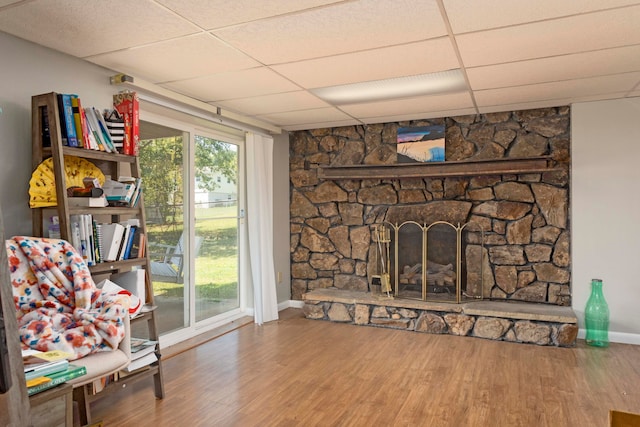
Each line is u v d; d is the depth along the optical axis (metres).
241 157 4.73
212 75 3.13
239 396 2.72
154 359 2.66
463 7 2.09
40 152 2.37
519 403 2.62
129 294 2.44
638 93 3.70
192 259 4.00
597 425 2.35
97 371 1.98
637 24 2.30
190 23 2.25
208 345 3.78
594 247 3.97
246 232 4.80
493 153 4.38
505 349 3.65
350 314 4.52
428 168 4.46
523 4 2.07
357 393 2.77
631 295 3.85
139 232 2.69
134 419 2.41
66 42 2.50
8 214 2.38
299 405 2.59
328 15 2.17
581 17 2.21
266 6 2.07
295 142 5.31
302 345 3.78
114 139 2.64
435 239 4.46
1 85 2.35
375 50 2.66
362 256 4.96
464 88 3.50
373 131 4.90
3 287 1.03
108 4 2.04
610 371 3.14
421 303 4.26
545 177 4.21
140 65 2.90
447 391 2.79
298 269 5.30
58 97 2.33
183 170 3.91
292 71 3.04
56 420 1.72
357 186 4.99
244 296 4.82
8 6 2.04
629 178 3.86
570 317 3.71
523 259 4.27
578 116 4.01
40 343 1.95
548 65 2.95
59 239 2.29
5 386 1.00
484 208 4.42
